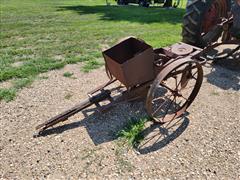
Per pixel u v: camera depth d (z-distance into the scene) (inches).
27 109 170.7
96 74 220.4
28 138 144.2
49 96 185.9
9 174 121.6
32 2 860.6
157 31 372.8
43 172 122.6
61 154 133.0
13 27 404.2
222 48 263.1
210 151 134.5
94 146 138.5
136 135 144.0
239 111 167.0
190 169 123.7
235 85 198.2
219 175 120.6
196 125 154.1
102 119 159.9
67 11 619.8
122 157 131.2
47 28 400.5
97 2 981.8
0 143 140.4
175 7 724.7
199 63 147.6
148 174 121.2
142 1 805.2
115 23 452.1
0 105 174.1
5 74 213.9
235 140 142.0
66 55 265.1
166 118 155.8
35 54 268.5
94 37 338.3
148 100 139.6
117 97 154.6
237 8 196.9
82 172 122.6
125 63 137.7
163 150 135.6
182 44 172.2
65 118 149.3
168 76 155.8
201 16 182.5
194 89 162.9
